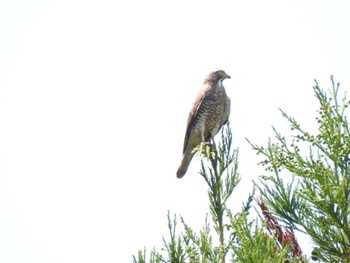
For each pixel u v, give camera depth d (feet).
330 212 32.94
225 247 36.24
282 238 34.68
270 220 35.68
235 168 39.86
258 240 30.91
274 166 35.47
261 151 36.19
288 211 34.76
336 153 34.45
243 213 32.58
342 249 33.27
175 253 35.68
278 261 30.14
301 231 34.55
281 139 36.24
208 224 37.09
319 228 33.47
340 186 32.68
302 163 34.86
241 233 32.30
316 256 33.91
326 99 36.14
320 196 32.99
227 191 39.47
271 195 35.22
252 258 30.22
